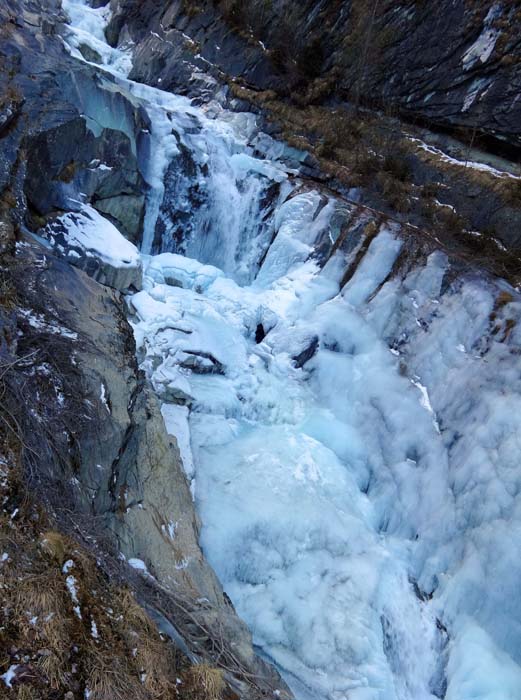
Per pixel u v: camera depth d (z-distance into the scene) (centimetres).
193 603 525
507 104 1165
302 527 746
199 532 665
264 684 497
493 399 827
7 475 394
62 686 322
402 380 945
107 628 371
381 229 1096
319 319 1038
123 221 1045
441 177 1184
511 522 724
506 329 885
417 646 700
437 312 974
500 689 632
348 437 900
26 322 525
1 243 588
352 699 607
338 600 698
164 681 373
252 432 884
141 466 605
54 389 493
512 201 1057
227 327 991
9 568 351
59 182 859
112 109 1005
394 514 831
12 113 777
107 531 486
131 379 624
